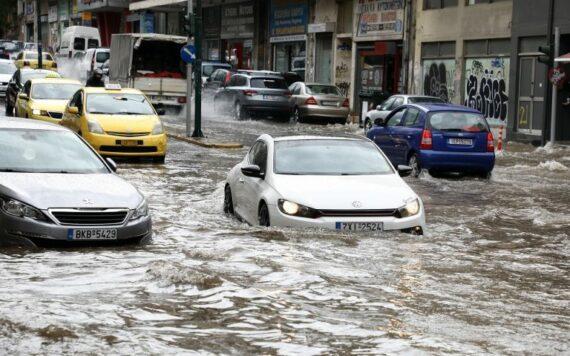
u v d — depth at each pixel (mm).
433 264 12391
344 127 48000
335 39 56625
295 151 16078
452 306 9891
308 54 59906
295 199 14477
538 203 20672
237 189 16734
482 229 16391
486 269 12266
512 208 19672
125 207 13336
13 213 12805
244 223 16016
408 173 16141
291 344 8031
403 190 15047
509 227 16781
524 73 40125
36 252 12578
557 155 34094
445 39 45562
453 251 13617
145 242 13547
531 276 11898
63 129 15711
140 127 27547
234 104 51312
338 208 14328
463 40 44219
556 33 34969
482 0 42875
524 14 39625
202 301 9641
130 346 7816
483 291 10812
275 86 50594
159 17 87062
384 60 51906
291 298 9922
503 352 8047
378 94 49438
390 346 8055
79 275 10953
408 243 13867
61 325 8430
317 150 16203
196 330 8438
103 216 13141
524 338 8594
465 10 43969
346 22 55938
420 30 47875
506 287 11109
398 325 8891
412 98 40031
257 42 67125
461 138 25500
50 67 75562
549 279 11750
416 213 14656
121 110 28359
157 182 22906
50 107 34781
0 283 10414
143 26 89750
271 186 15062
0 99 59250
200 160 29312
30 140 14992
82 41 79312
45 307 9156
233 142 35188
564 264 12922
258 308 9383
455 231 15992
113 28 99375
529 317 9531
